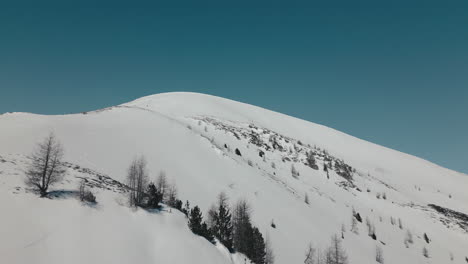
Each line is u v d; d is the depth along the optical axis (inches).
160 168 2233.0
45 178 1122.0
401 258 2960.1
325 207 3415.4
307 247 2041.1
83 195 1115.9
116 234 982.4
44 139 1820.9
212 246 1254.3
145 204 1273.4
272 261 1598.2
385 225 3786.9
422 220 4365.2
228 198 2223.2
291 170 4365.2
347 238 2758.4
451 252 3607.3
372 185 5349.4
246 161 3668.8
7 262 711.7
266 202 2502.5
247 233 1544.0
